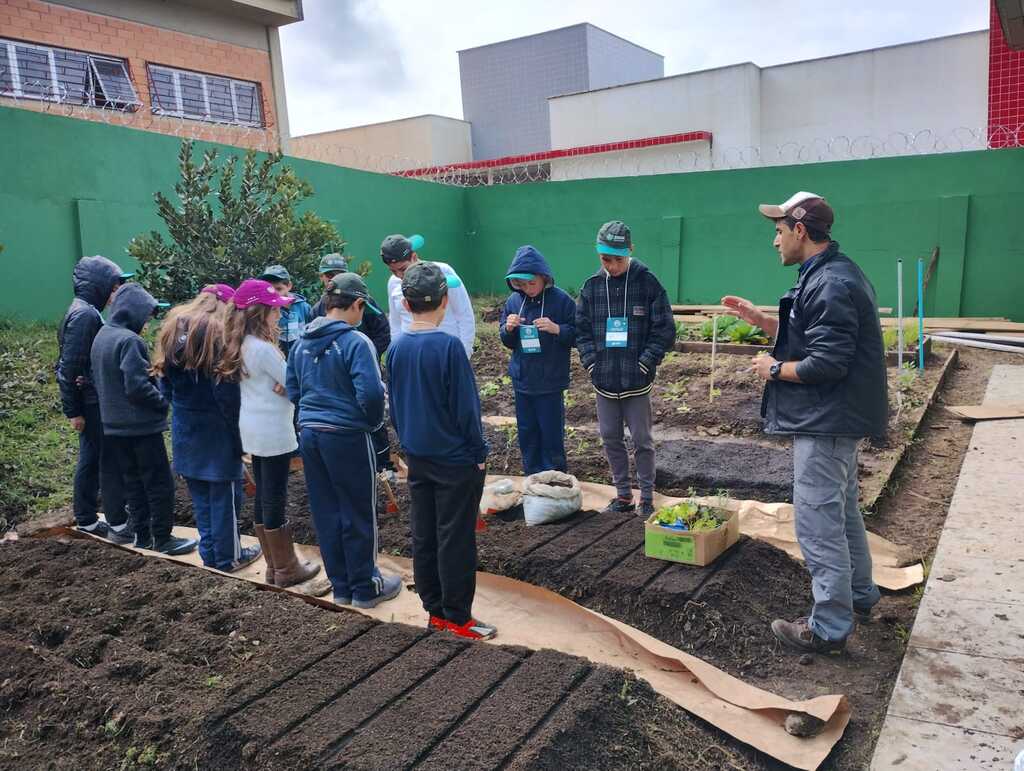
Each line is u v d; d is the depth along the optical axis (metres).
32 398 7.89
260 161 12.80
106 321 5.27
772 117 19.97
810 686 3.56
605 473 6.55
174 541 5.25
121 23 14.05
